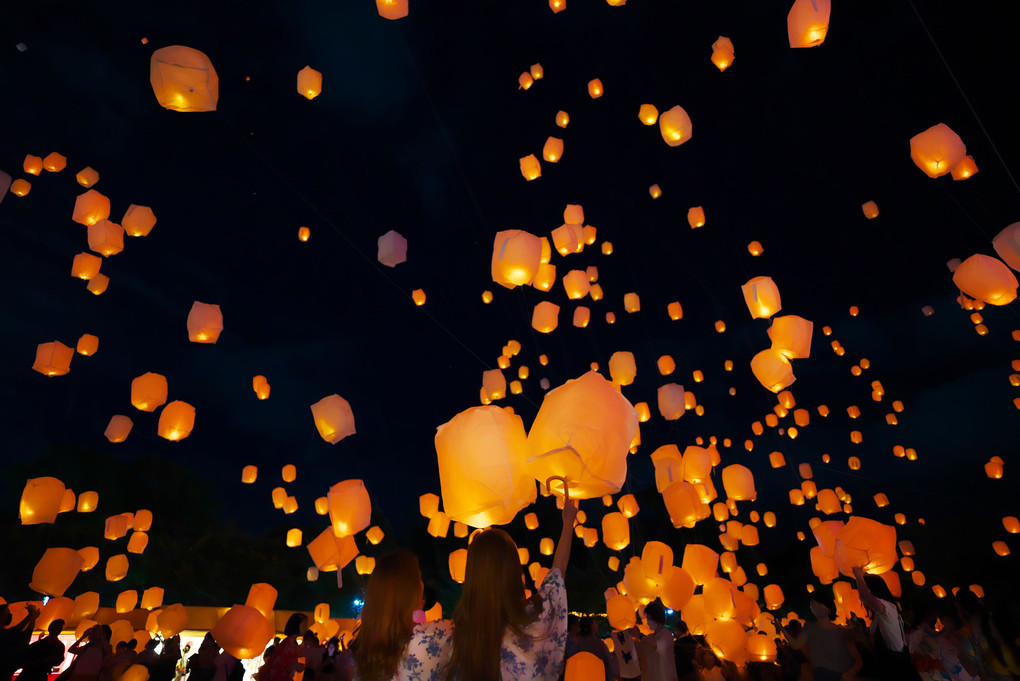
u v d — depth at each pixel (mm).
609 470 1779
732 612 3771
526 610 1583
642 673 4719
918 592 17656
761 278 3465
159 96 2436
